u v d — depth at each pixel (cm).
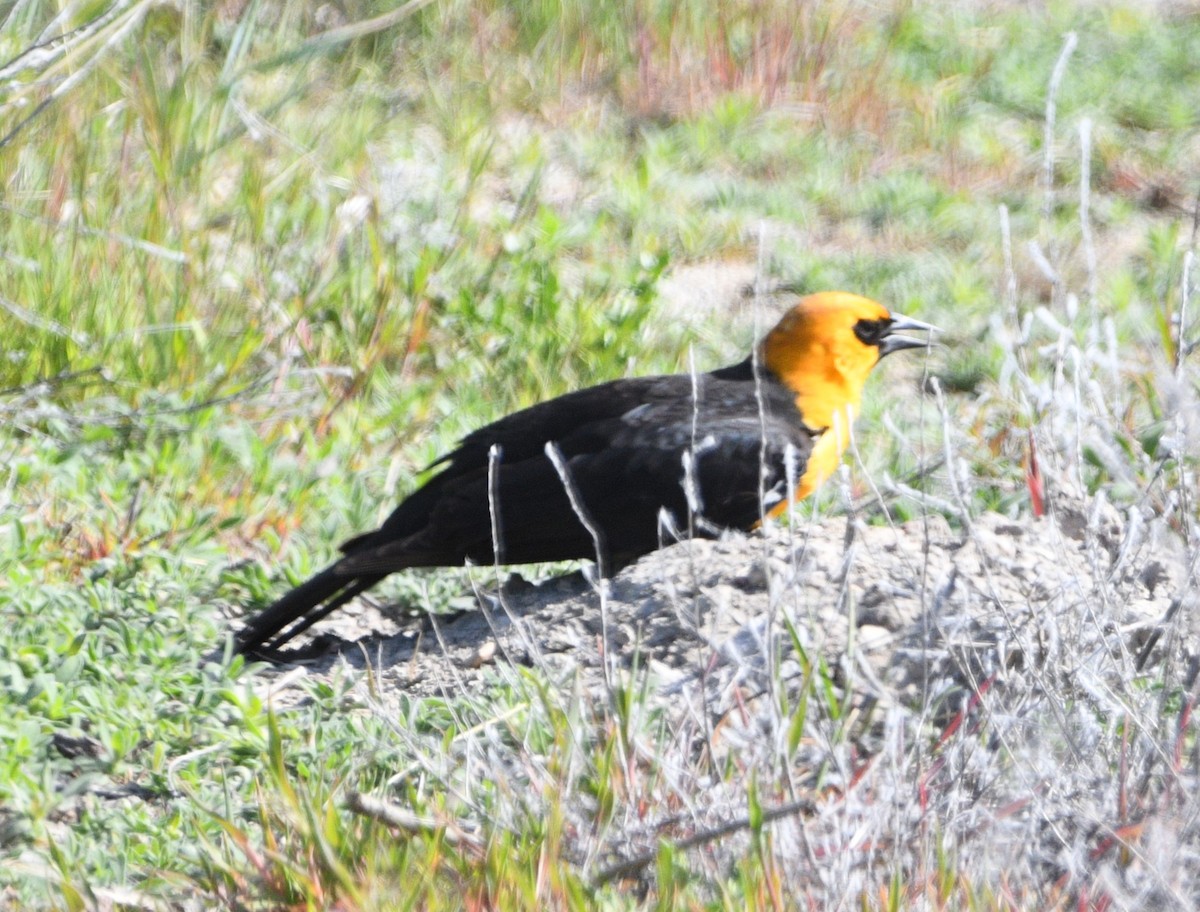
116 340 1246
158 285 1312
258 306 1348
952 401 1411
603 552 991
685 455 798
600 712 813
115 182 1395
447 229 1545
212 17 1752
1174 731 735
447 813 726
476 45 2047
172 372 1248
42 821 734
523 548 988
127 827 744
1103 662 784
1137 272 1720
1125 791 710
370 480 1183
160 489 1091
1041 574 893
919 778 710
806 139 2000
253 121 1424
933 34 2348
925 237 1786
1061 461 964
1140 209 1922
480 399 1332
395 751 787
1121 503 1046
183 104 1465
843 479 788
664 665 870
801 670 811
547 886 660
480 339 1390
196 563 1004
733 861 685
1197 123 2136
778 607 791
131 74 1538
